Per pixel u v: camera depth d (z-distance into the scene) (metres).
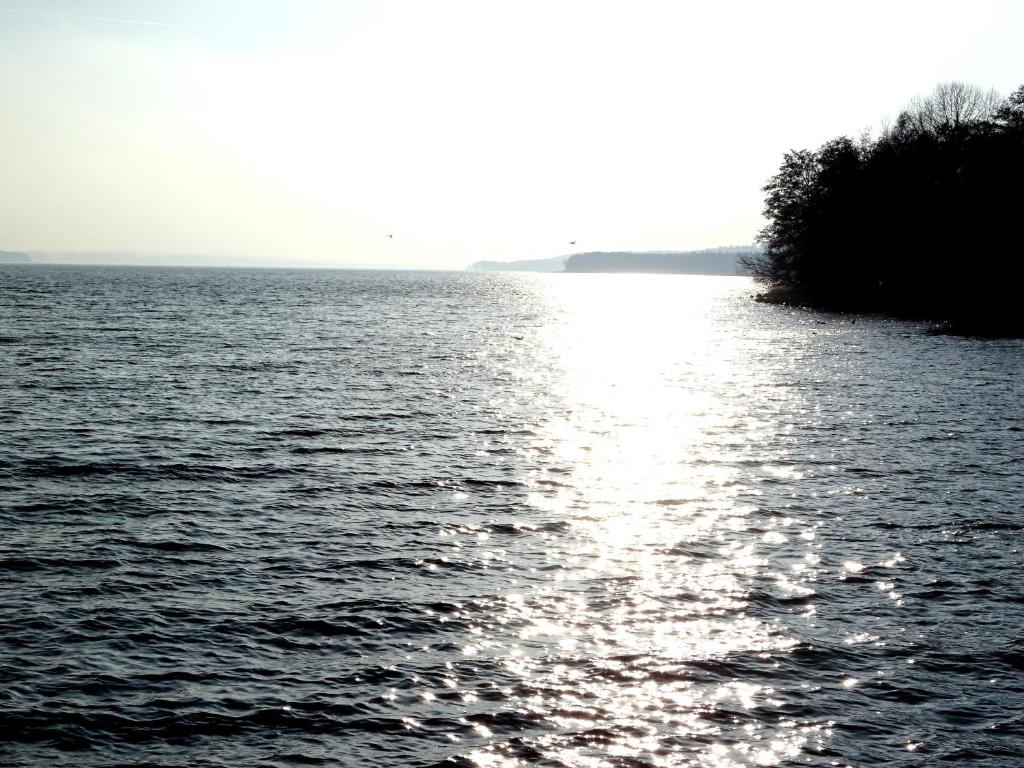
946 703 12.63
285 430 30.97
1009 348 65.69
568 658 13.89
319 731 11.84
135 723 11.94
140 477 24.30
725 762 11.25
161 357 51.50
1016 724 12.09
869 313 107.44
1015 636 14.72
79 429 30.27
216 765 11.09
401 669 13.48
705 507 22.47
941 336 76.94
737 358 60.69
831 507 22.44
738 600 16.20
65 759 11.16
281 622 15.02
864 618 15.44
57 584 16.52
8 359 48.38
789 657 13.96
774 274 129.38
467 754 11.36
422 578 17.14
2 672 13.12
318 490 23.39
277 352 56.19
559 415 36.28
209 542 19.02
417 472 25.58
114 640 14.27
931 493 23.77
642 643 14.41
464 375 48.44
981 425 33.81
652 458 28.23
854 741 11.71
